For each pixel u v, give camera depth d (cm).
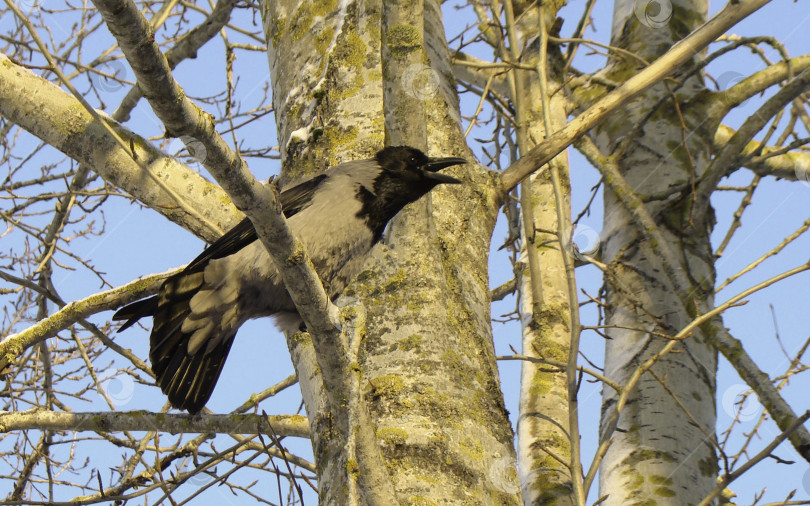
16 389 1148
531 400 1005
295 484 638
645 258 1095
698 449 971
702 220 1138
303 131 874
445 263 775
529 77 1253
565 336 1046
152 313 820
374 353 714
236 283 809
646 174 1208
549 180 1185
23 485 1068
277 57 943
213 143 494
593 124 890
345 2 920
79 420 840
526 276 1144
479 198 846
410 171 832
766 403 890
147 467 999
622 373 1041
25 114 817
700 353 1034
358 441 572
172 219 848
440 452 664
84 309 891
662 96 1249
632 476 957
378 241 831
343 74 888
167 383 827
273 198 535
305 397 720
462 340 728
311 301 573
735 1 907
